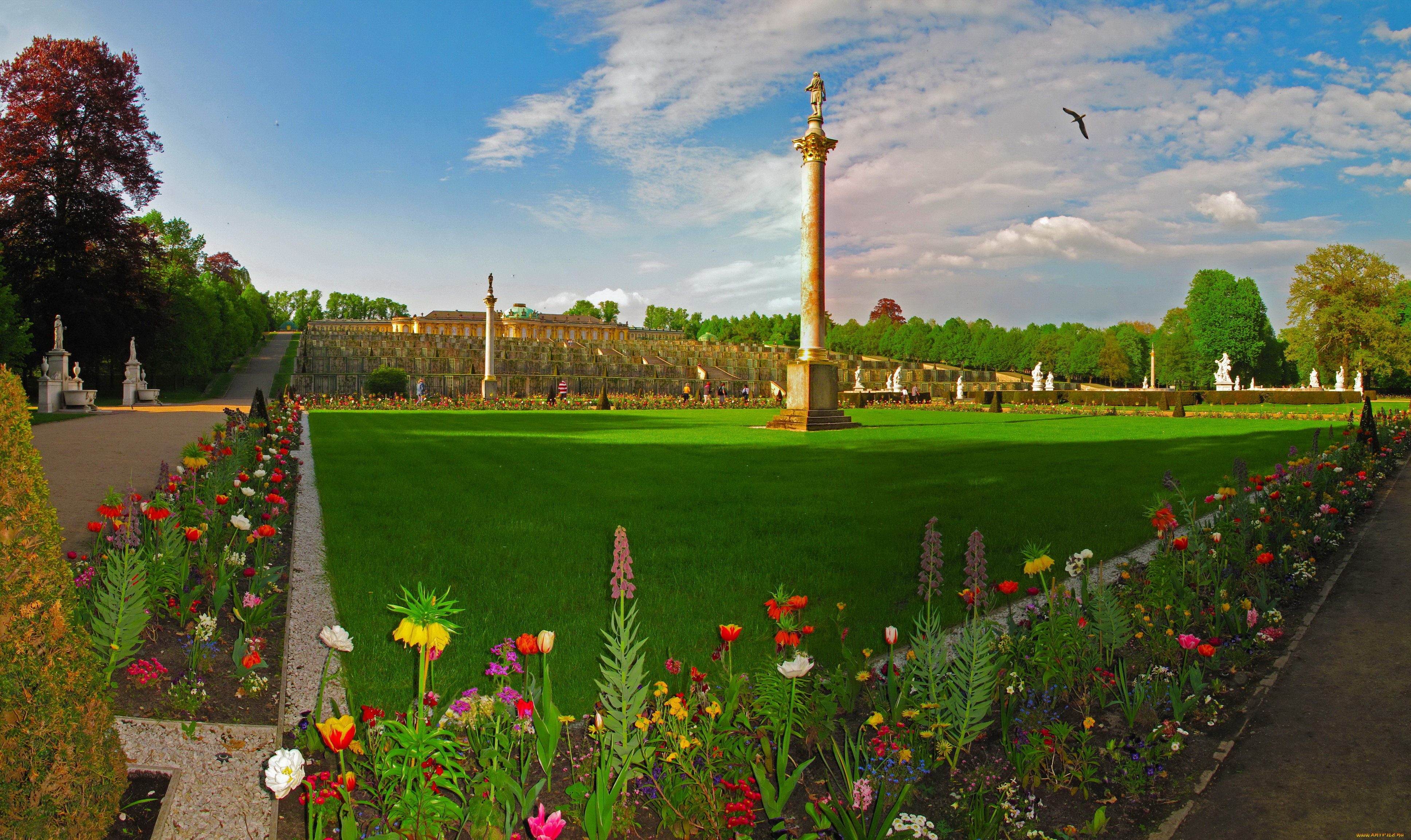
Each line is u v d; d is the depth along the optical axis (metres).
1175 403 58.75
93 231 51.06
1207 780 4.68
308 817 3.51
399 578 8.00
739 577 8.20
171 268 74.69
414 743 3.67
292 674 5.66
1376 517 12.15
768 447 24.08
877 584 8.09
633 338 162.38
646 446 24.16
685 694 5.00
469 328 138.88
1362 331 77.06
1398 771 4.66
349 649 4.30
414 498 13.20
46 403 39.50
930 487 14.75
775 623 6.72
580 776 4.33
